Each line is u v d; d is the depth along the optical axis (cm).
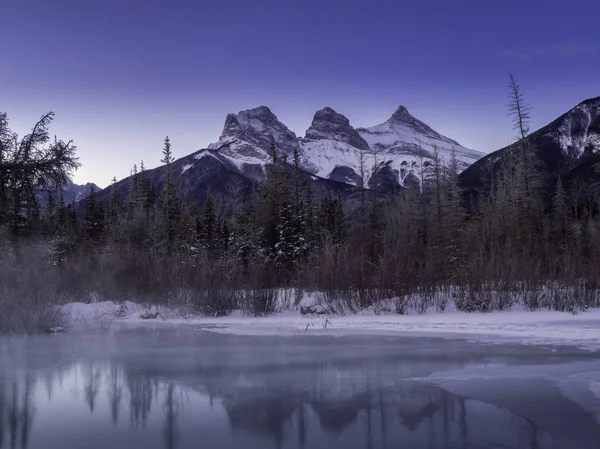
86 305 2509
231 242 4291
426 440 660
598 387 909
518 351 1295
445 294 2294
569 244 3009
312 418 762
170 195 5931
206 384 982
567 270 2319
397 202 5909
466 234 3425
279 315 2319
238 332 1783
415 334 1655
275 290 2466
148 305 2481
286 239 4544
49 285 2127
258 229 4781
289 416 775
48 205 4984
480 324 1823
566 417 740
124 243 4272
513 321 1873
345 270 2388
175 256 2845
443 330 1728
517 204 4288
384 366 1130
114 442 671
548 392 877
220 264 2645
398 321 1970
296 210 4800
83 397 897
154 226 4447
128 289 2661
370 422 738
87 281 2755
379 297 2292
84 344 1511
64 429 725
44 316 1842
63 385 984
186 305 2427
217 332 1792
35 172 3045
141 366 1162
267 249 4416
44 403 860
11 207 3102
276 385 966
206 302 2391
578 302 2106
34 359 1259
